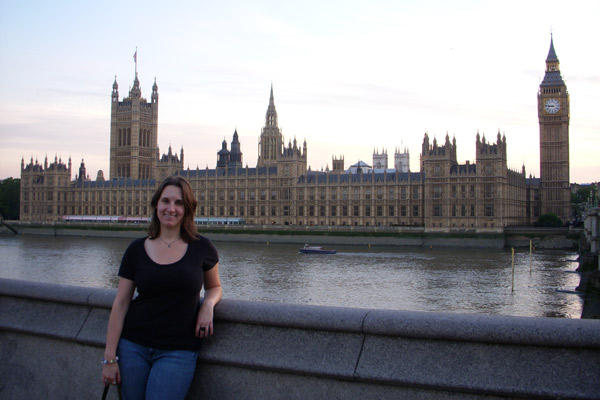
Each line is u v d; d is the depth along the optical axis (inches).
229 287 3599.9
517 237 6978.4
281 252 6323.8
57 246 7052.2
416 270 4488.2
